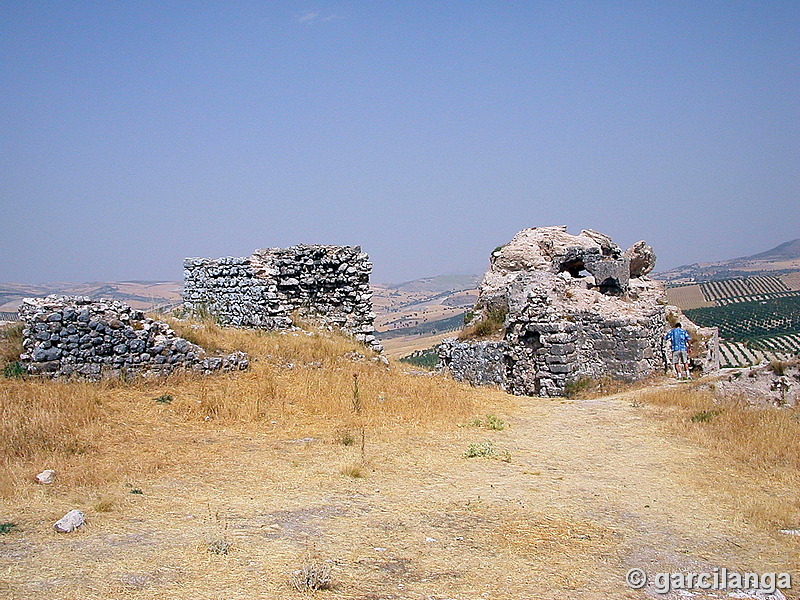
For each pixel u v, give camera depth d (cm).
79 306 1738
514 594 709
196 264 2839
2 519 862
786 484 1161
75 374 1648
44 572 693
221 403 1588
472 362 2909
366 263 2691
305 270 2578
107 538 809
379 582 716
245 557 761
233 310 2611
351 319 2641
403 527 903
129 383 1675
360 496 1040
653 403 1977
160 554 757
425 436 1502
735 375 2036
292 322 2438
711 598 734
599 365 2664
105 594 646
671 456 1370
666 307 3388
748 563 836
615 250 3597
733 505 1059
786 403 1786
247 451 1295
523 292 2686
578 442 1520
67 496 973
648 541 904
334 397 1739
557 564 803
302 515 933
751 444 1391
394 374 2189
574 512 1012
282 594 666
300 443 1377
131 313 1830
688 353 2877
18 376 1587
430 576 742
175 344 1814
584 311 2698
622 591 738
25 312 1714
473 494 1081
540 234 3400
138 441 1305
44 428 1266
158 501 971
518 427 1681
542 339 2583
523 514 987
